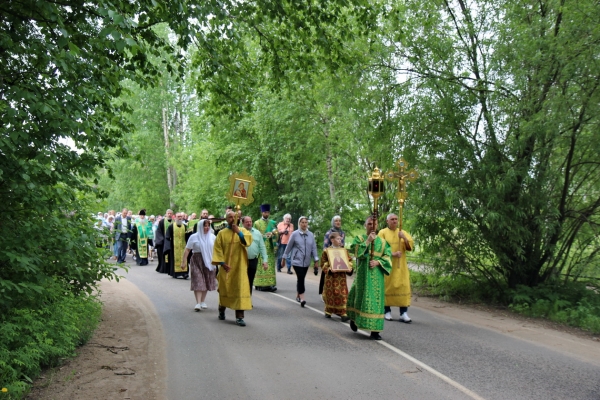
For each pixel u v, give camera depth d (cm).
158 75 918
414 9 1241
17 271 591
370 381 592
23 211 623
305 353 714
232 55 1040
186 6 717
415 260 1323
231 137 2441
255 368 637
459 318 1025
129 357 670
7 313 587
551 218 1139
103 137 774
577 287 1149
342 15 1017
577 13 1027
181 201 3612
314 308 1099
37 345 562
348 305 859
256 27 1018
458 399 537
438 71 1238
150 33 870
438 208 1219
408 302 971
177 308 1068
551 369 658
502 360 696
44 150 587
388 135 1297
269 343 770
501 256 1177
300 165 2223
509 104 1135
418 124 1237
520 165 1147
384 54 1273
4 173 562
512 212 1154
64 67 598
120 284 1440
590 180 1141
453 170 1204
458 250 1240
